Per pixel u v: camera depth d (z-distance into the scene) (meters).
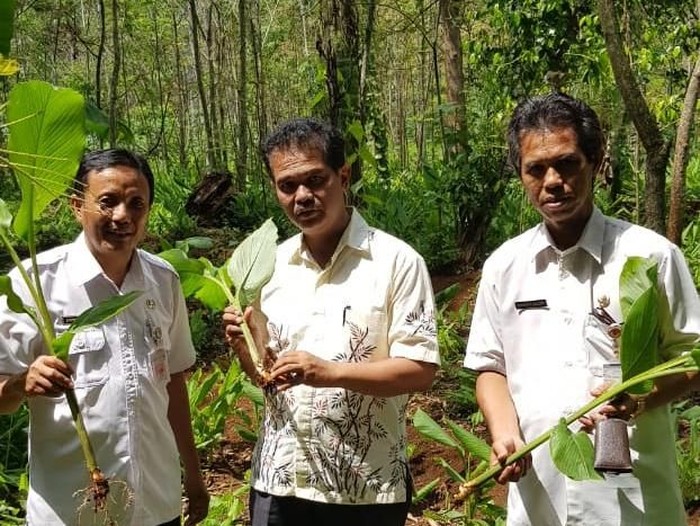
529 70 9.09
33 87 2.40
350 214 2.65
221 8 16.66
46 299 2.45
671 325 2.29
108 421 2.42
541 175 2.28
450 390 5.74
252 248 2.66
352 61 7.79
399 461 2.60
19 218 2.43
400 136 19.17
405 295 2.54
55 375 2.24
